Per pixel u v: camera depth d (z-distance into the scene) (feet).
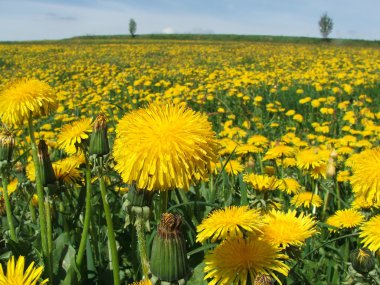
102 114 0.83
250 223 0.72
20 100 0.84
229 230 0.72
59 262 0.96
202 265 0.86
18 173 1.35
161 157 0.56
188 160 0.58
